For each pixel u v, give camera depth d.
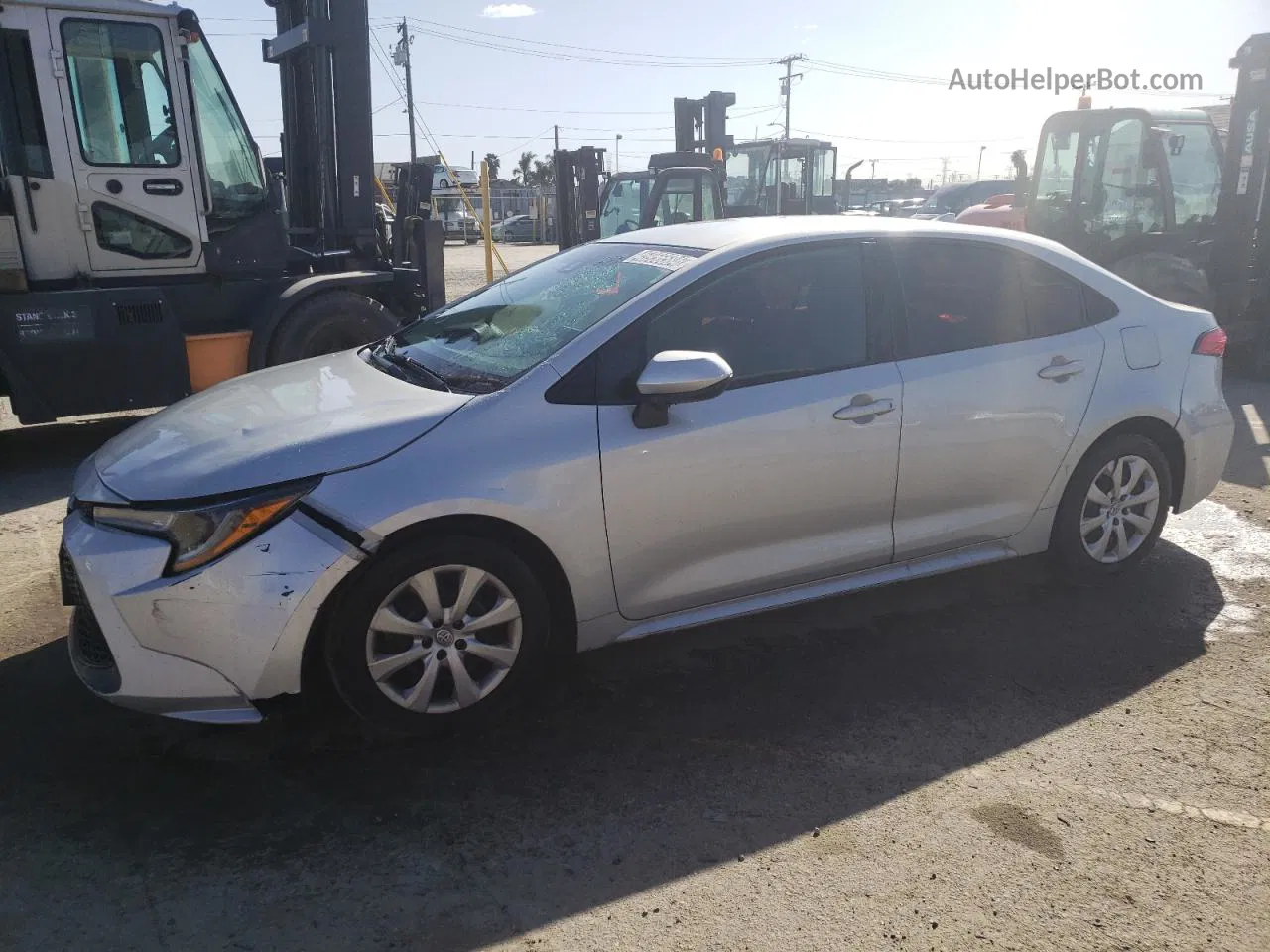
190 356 7.07
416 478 3.04
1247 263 9.20
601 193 16.89
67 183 6.53
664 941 2.41
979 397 3.93
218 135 7.08
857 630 4.11
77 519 3.19
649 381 3.20
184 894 2.57
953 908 2.52
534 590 3.27
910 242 3.97
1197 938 2.42
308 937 2.43
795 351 3.67
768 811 2.91
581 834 2.81
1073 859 2.70
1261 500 5.77
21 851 2.74
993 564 4.80
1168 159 9.45
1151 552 4.87
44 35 6.31
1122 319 4.34
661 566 3.46
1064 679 3.68
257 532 2.92
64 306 6.53
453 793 3.00
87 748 3.24
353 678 3.07
